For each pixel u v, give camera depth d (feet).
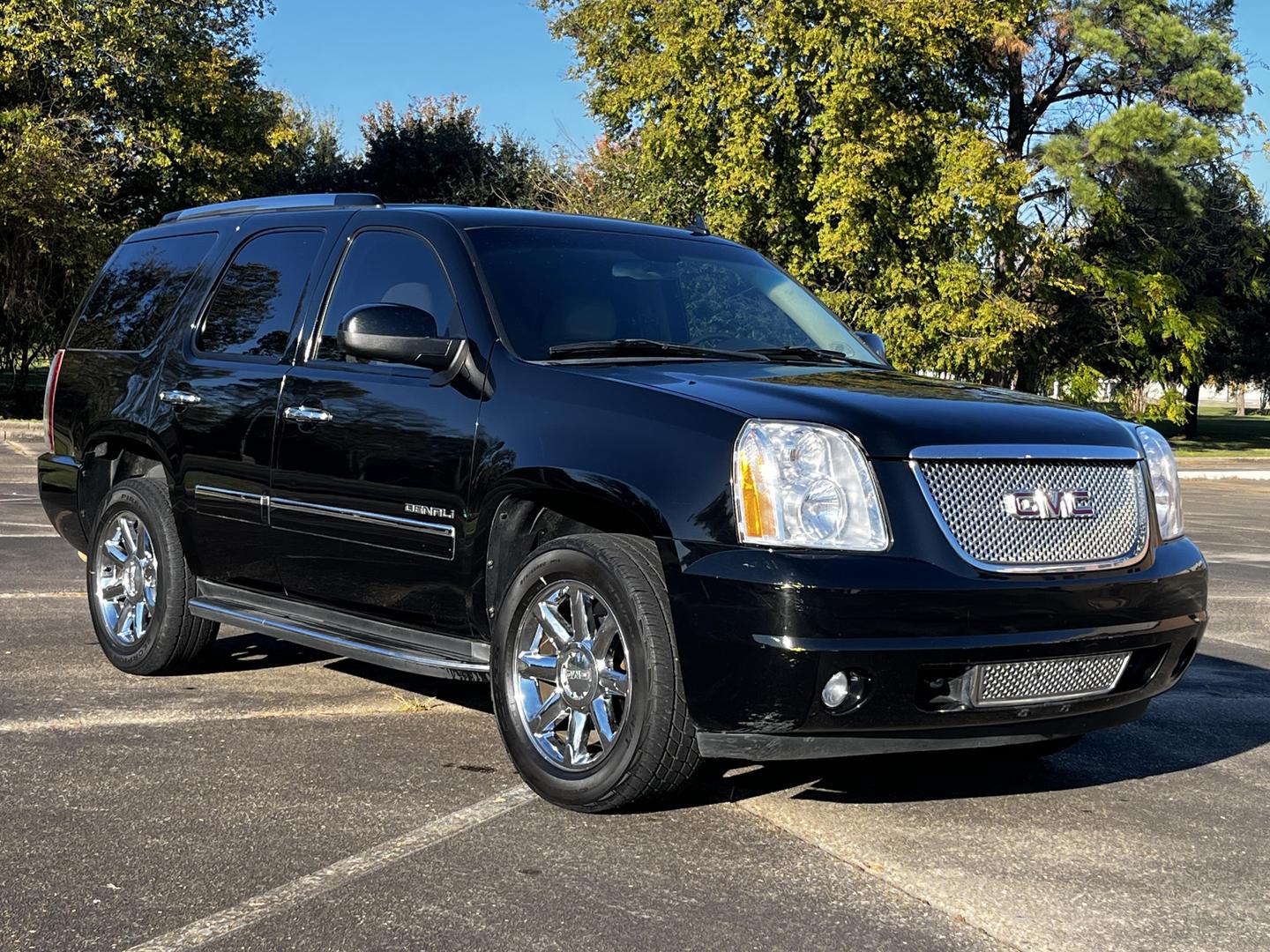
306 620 16.78
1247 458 107.86
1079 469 13.10
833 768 14.89
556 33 103.71
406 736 15.71
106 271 21.63
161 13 102.58
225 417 17.39
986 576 12.09
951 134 85.92
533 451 13.48
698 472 12.28
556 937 9.91
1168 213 111.34
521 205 126.52
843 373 14.83
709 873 11.39
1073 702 12.83
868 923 10.36
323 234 17.49
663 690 12.26
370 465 15.21
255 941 9.75
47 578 26.73
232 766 14.34
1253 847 12.55
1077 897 11.07
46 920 10.10
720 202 92.32
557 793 13.06
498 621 13.73
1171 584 13.41
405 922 10.15
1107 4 100.78
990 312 87.76
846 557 11.76
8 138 98.73
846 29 83.66
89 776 13.88
